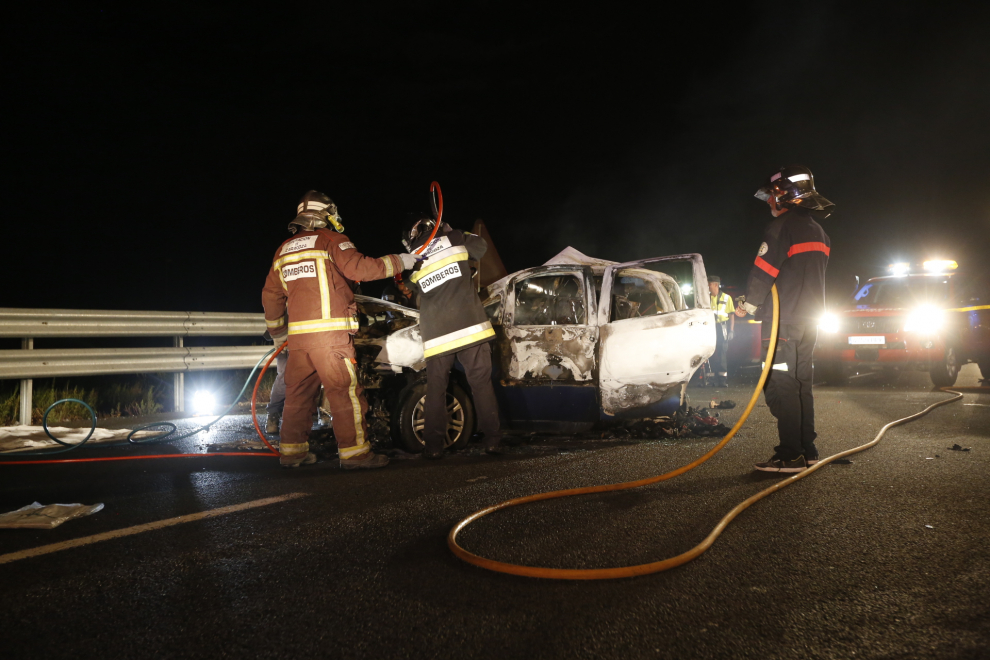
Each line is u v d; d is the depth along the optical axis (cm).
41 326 663
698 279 583
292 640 222
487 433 540
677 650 211
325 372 487
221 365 834
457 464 502
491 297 628
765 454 512
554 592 256
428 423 525
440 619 235
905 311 1026
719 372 1110
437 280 523
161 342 1579
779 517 348
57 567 290
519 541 315
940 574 268
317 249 493
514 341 601
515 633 224
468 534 326
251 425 708
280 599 254
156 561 296
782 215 469
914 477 429
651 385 578
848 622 228
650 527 332
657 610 239
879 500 377
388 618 237
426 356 528
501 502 381
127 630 231
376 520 354
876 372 1297
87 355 701
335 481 450
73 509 370
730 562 285
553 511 363
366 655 212
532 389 597
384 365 577
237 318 852
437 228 522
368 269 488
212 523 353
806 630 223
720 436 595
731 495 391
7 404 688
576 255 625
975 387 989
